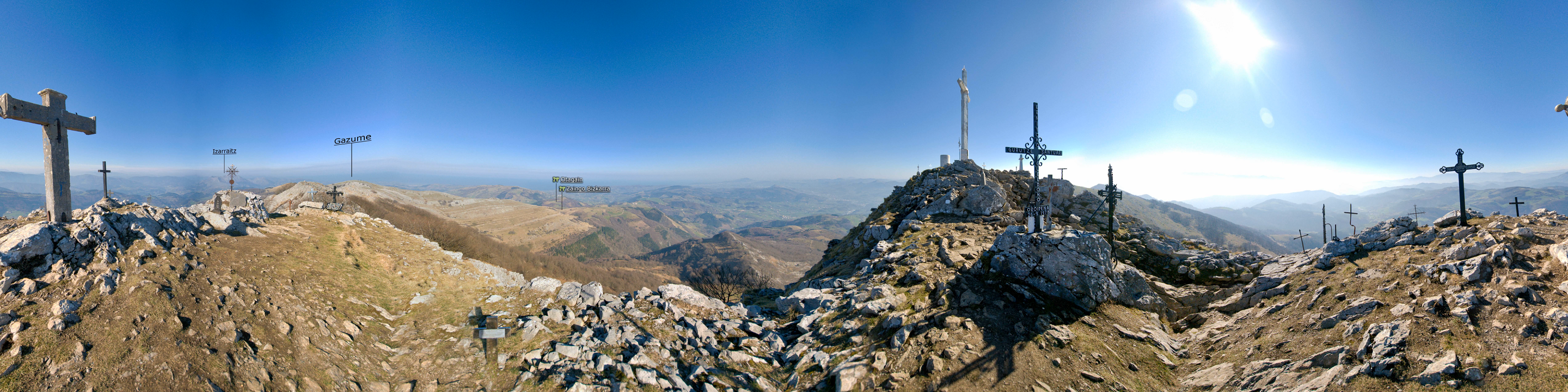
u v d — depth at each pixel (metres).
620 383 13.18
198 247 15.80
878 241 38.38
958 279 21.48
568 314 17.91
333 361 12.68
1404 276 15.71
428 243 26.34
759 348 18.02
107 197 16.64
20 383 9.02
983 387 14.24
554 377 13.13
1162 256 25.91
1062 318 18.23
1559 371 10.70
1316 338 14.46
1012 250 21.66
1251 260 22.95
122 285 12.11
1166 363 16.17
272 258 17.28
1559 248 13.87
